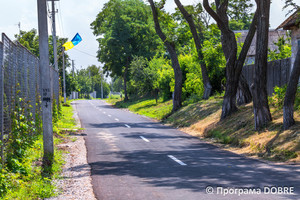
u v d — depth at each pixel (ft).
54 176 31.50
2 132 28.22
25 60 43.78
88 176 31.19
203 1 65.57
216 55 99.40
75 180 29.86
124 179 29.53
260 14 53.47
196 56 104.42
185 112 95.45
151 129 78.23
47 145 37.17
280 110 55.52
